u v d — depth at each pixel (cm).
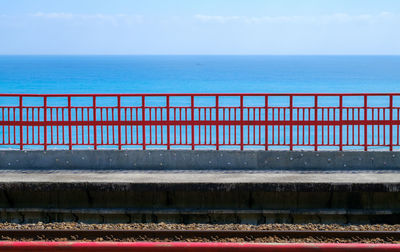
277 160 1495
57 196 1374
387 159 1488
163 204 1363
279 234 1168
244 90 9356
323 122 1504
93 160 1521
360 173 1440
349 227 1278
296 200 1354
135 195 1366
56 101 5997
